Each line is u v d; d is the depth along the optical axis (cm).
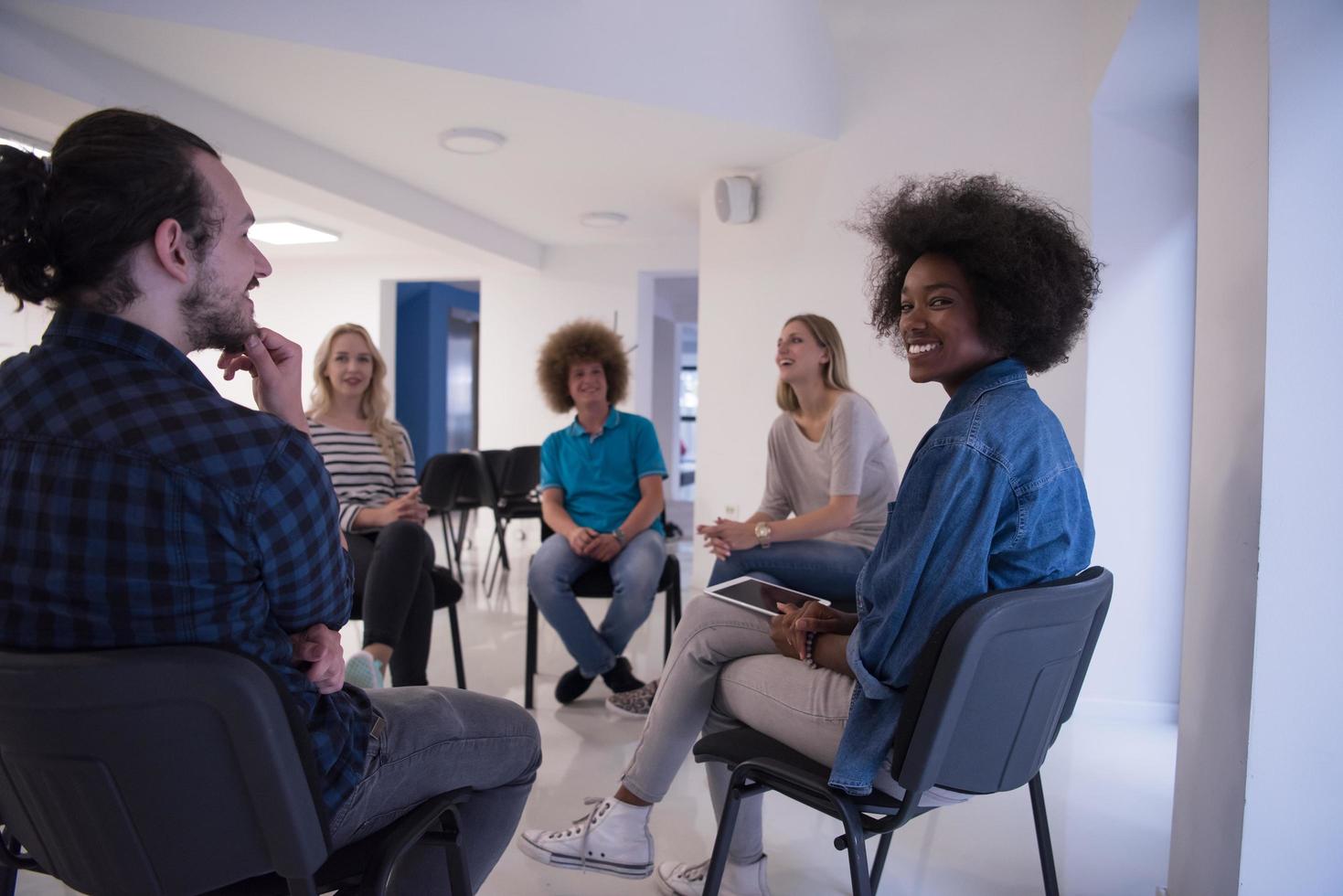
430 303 962
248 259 104
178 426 89
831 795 126
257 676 88
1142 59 273
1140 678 311
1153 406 308
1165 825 226
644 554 306
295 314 779
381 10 312
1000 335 130
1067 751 278
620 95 356
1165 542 308
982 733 123
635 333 726
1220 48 156
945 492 119
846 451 238
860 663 125
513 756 133
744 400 465
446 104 367
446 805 119
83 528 87
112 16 281
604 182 496
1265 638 135
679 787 251
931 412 382
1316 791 135
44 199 89
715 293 483
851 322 406
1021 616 115
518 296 743
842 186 406
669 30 365
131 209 91
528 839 187
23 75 284
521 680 343
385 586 261
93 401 89
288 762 91
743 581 183
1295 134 134
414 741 118
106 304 93
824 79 402
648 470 322
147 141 92
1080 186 319
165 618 89
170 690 85
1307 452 134
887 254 156
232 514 89
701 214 500
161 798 90
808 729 142
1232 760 143
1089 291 137
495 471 591
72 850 96
